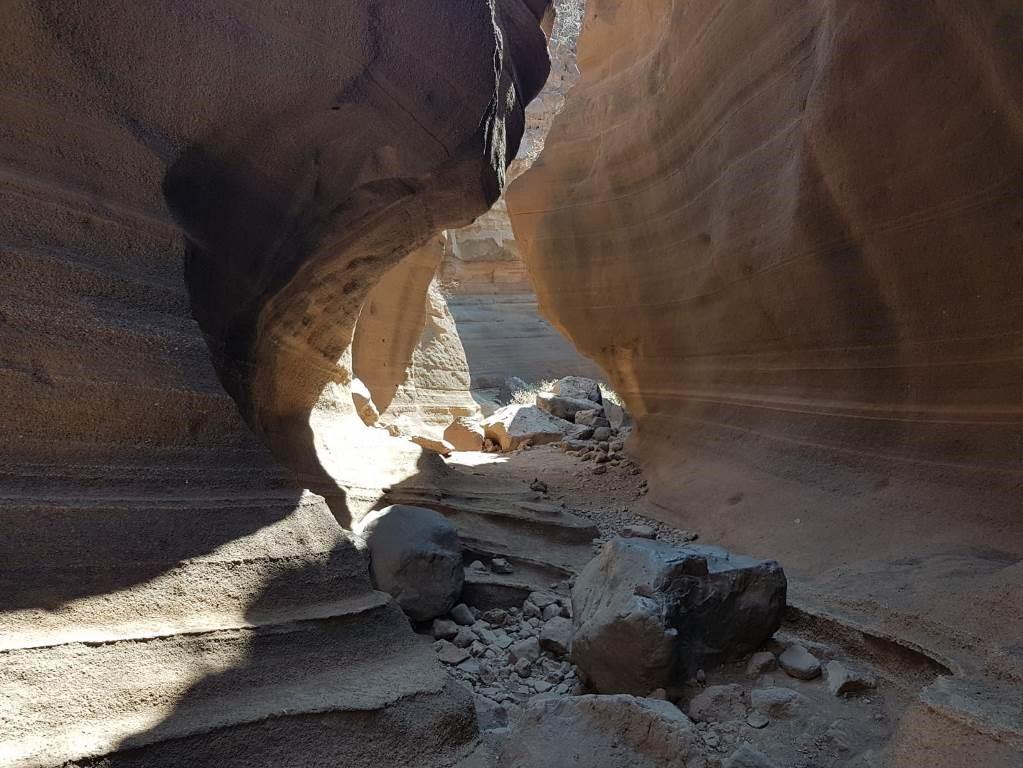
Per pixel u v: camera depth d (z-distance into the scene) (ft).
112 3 8.82
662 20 24.11
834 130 13.96
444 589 12.46
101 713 5.78
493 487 20.25
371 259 16.42
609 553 11.30
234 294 11.21
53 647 5.85
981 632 8.81
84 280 7.82
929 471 13.12
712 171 20.47
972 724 6.66
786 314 17.25
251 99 10.12
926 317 13.41
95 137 8.64
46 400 7.07
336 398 19.92
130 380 7.66
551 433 33.47
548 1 20.58
